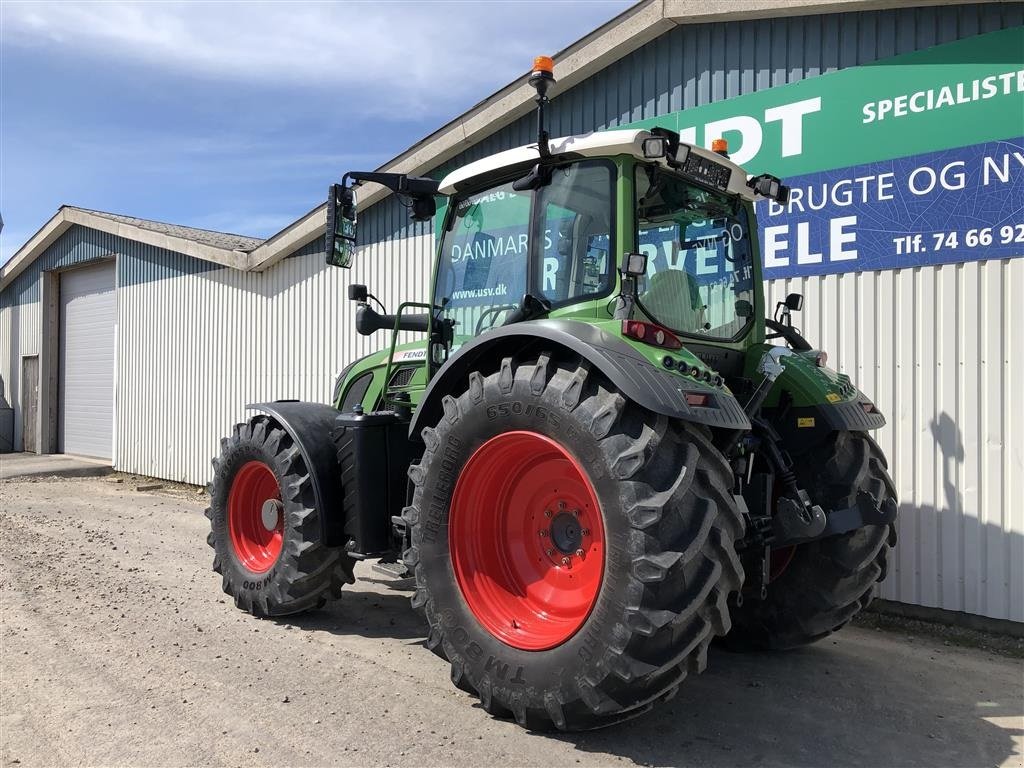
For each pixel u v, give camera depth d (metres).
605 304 3.38
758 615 4.23
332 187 4.26
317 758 3.00
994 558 4.88
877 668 4.20
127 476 13.45
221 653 4.23
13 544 7.04
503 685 3.19
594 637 2.88
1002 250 4.84
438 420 3.80
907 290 5.25
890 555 5.31
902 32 5.26
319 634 4.61
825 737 3.27
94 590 5.47
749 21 6.00
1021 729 3.38
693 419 2.86
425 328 4.95
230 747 3.10
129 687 3.72
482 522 3.49
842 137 5.52
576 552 3.33
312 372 9.83
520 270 3.85
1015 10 4.82
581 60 6.84
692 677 4.00
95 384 15.49
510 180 3.95
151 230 12.73
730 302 4.05
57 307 16.80
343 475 4.49
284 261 10.27
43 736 3.19
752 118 5.97
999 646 4.66
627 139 3.30
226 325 11.30
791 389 4.00
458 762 2.98
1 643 4.32
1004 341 4.85
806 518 3.54
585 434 2.97
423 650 4.33
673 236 3.70
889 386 5.32
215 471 5.23
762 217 5.95
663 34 6.49
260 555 5.05
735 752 3.11
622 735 3.24
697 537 2.81
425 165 8.44
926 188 5.14
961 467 5.01
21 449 17.81
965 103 4.98
